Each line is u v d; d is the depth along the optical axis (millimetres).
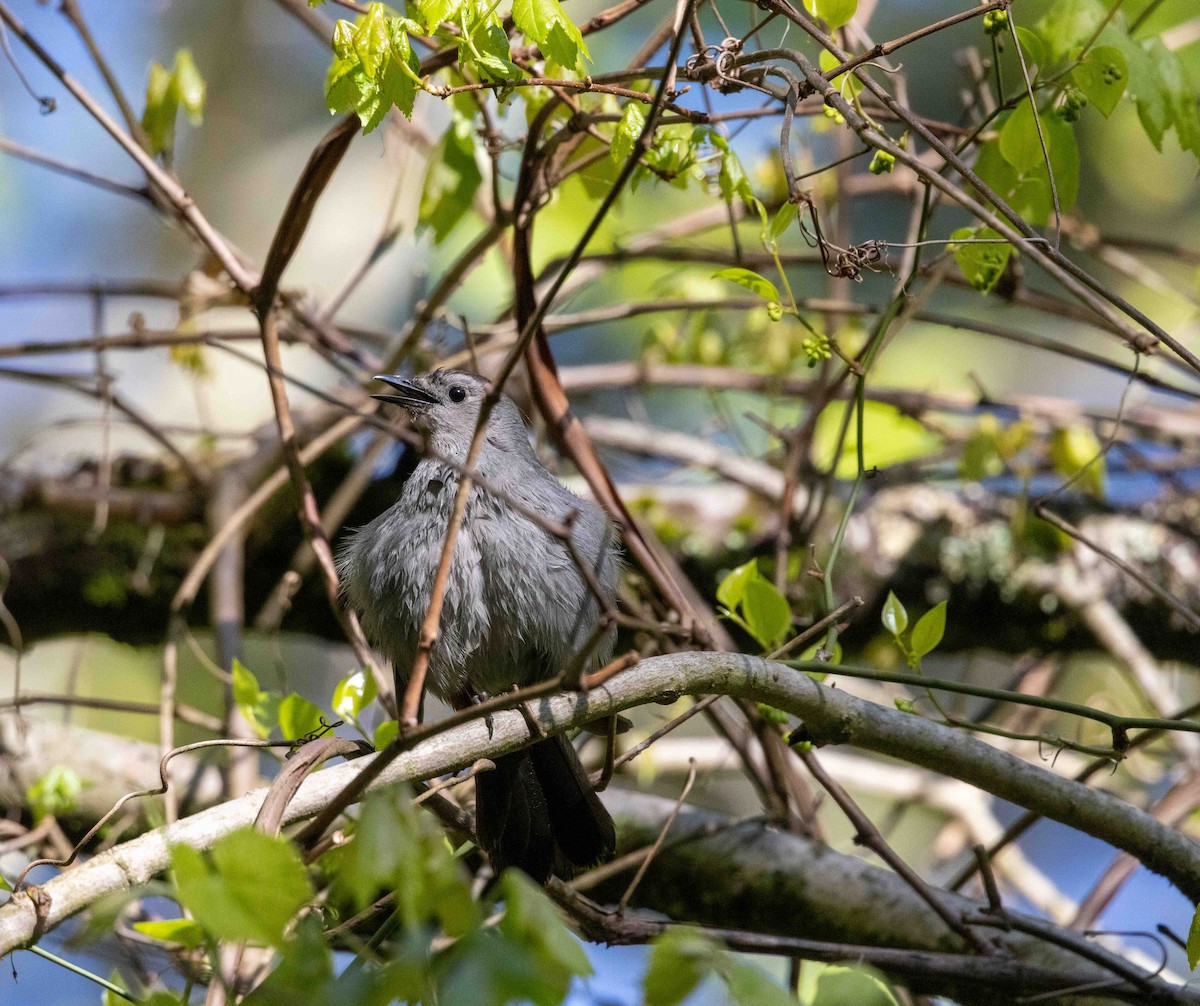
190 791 7031
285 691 6844
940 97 12164
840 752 10469
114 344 7551
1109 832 5047
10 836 6785
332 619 8625
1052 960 5883
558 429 6195
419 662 3990
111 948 5398
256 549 8375
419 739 3881
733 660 4789
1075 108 5465
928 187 5672
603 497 6215
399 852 3146
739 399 10992
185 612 7570
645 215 10625
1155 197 11828
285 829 4461
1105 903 6516
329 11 8383
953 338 11680
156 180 6051
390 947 4570
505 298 9766
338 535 8414
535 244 8336
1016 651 8625
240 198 12047
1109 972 5539
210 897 3117
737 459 9039
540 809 5516
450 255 10055
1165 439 8875
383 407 7523
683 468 8922
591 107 6148
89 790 7031
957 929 5594
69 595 8477
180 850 3152
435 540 6004
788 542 7414
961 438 8742
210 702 9984
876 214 11633
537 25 4746
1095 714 4852
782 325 8727
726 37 5266
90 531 8391
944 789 8562
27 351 7512
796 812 6773
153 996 3422
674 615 6285
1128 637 8266
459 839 5695
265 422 8641
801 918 6430
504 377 4133
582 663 3791
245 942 3516
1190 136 5914
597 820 5488
